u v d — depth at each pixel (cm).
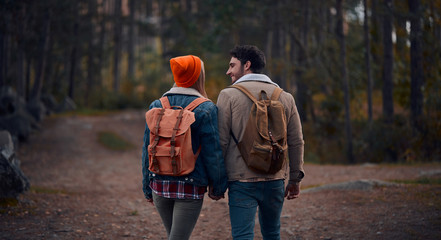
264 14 1773
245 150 211
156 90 3244
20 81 1595
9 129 1443
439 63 1154
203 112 212
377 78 1594
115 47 3853
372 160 1230
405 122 1240
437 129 1095
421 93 1143
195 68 229
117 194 634
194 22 2598
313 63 1661
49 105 2569
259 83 228
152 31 3909
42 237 342
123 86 3438
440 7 1143
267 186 217
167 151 205
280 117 214
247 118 217
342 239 332
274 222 231
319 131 1595
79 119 2164
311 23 1616
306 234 355
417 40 1135
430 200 422
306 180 772
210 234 376
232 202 217
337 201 459
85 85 3412
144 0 4697
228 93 222
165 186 212
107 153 1402
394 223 358
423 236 321
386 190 484
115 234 368
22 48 1599
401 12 1155
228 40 2331
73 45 2598
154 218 438
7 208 424
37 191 561
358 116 1598
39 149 1373
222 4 1844
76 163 1169
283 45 2353
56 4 1775
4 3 1320
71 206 478
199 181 211
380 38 1448
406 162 1038
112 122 2152
